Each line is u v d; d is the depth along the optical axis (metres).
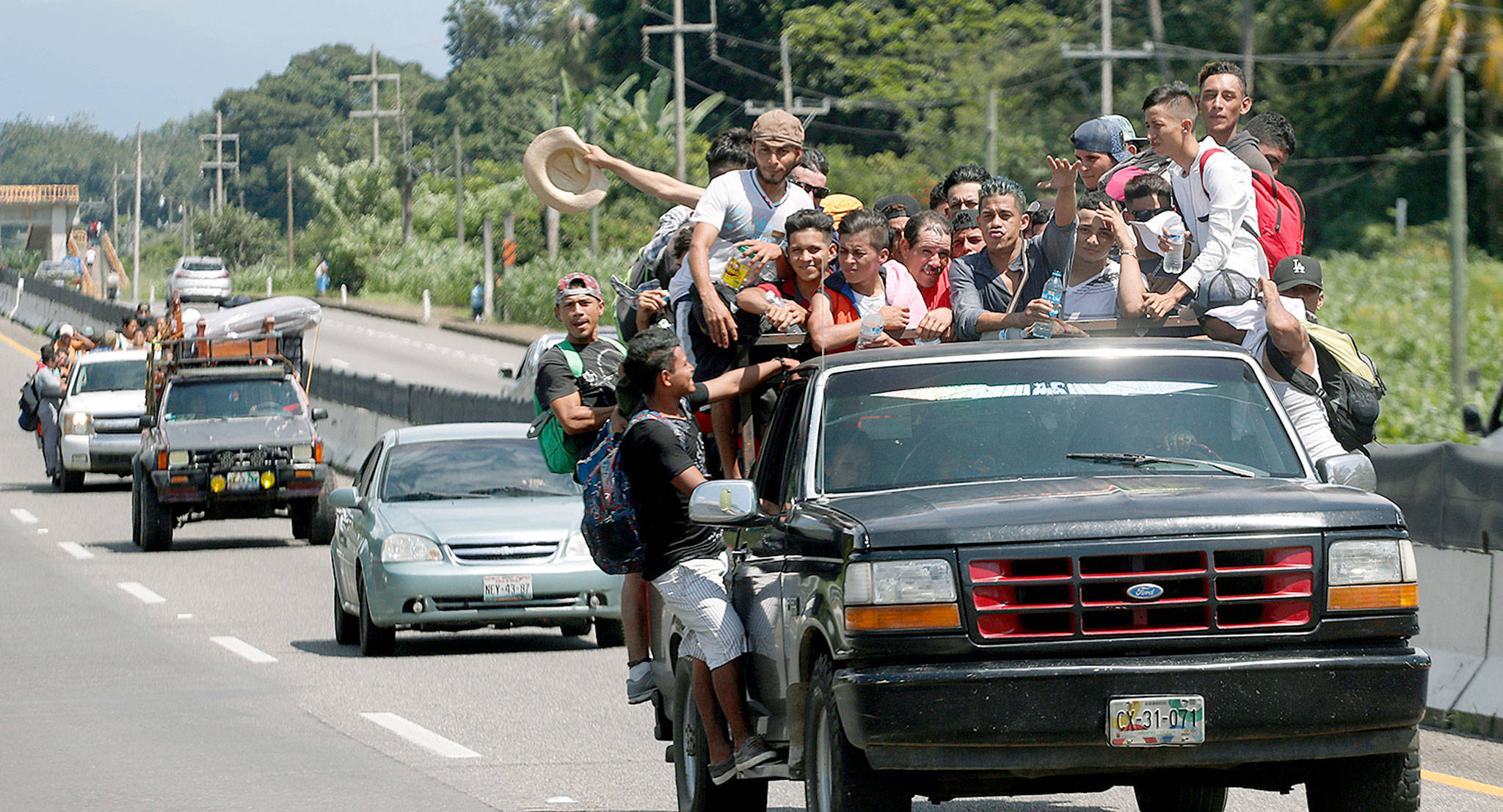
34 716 43.69
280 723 42.44
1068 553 22.28
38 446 151.62
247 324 105.44
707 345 32.66
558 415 34.97
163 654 54.56
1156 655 22.27
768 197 33.44
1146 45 183.25
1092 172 39.38
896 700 21.98
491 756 38.00
